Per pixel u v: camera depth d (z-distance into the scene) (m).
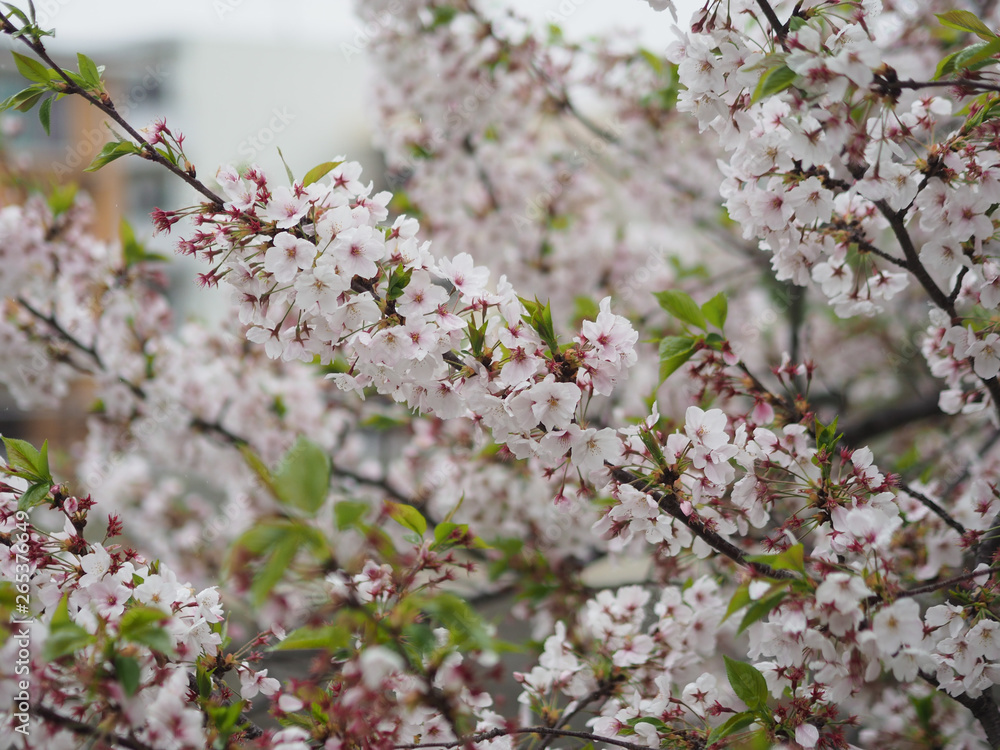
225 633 1.37
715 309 1.48
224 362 2.37
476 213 2.63
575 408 1.32
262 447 2.38
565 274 2.65
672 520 1.36
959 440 2.21
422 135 2.54
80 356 2.28
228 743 1.29
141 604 1.31
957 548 1.48
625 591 1.51
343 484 2.35
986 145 1.35
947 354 1.49
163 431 2.42
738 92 1.33
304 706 1.34
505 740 1.38
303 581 1.19
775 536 1.37
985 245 1.39
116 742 1.25
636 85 2.58
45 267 2.15
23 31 1.36
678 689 1.47
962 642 1.34
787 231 1.41
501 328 1.32
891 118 1.34
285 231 1.33
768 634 1.33
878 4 1.34
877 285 1.48
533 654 1.54
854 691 1.31
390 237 1.35
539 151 2.74
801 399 1.48
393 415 2.07
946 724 1.55
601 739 1.36
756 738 1.33
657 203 2.87
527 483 1.97
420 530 1.31
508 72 2.39
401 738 1.31
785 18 1.33
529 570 1.89
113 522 1.39
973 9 1.94
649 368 2.50
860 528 1.28
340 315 1.32
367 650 1.20
